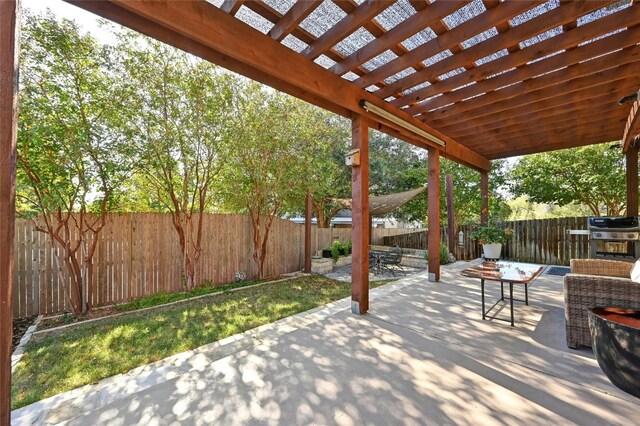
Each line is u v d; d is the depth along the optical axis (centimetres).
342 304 415
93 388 215
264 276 649
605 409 180
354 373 225
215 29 226
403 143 1333
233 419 176
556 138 605
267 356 256
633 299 237
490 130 545
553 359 243
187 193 524
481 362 239
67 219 393
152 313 393
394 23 264
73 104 371
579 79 367
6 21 147
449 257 802
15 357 268
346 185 1138
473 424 168
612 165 800
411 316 354
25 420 179
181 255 524
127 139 424
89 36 378
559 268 681
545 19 253
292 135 607
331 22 261
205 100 489
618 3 248
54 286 402
